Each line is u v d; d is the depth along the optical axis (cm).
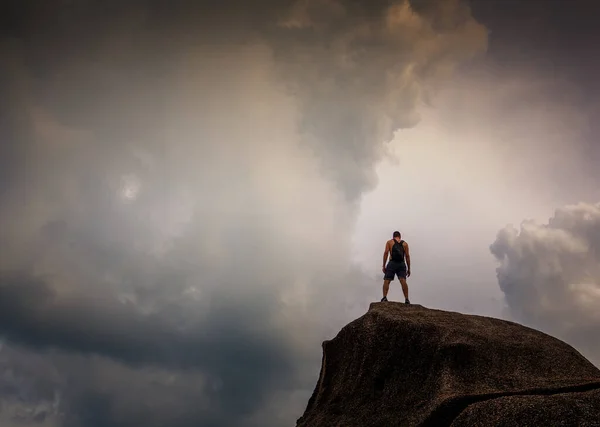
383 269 2145
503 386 1324
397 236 2166
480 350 1414
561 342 1490
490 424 1109
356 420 1467
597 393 1116
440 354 1431
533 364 1388
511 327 1577
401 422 1347
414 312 1705
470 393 1287
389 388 1490
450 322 1586
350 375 1642
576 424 1041
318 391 1795
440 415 1254
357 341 1694
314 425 1556
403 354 1530
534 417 1077
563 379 1341
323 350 1830
